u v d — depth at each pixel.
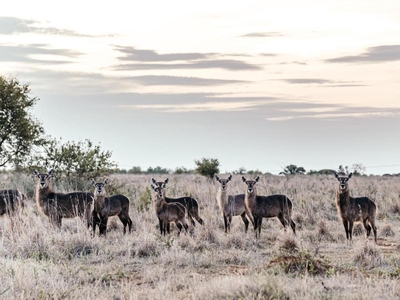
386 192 41.06
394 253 19.97
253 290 13.39
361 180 60.84
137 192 35.31
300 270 16.25
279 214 25.11
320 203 33.56
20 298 13.51
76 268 16.92
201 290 13.70
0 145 38.75
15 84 39.06
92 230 23.95
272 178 60.50
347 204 23.83
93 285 15.34
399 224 28.86
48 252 18.78
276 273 16.08
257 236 23.73
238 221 28.86
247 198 24.94
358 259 18.09
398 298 13.14
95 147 36.22
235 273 16.36
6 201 24.05
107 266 17.44
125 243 20.59
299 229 26.73
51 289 14.47
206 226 23.14
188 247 20.81
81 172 35.72
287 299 13.29
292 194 38.28
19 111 38.88
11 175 39.19
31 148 39.53
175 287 14.77
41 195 24.34
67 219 27.47
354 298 13.12
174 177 63.22
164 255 18.72
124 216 25.20
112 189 35.09
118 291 14.52
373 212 24.12
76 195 24.64
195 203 25.38
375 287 14.19
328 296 13.21
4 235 20.89
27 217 22.31
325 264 16.64
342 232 25.66
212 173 57.12
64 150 35.75
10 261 16.78
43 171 35.59
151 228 25.66
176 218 24.27
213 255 18.91
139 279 16.14
